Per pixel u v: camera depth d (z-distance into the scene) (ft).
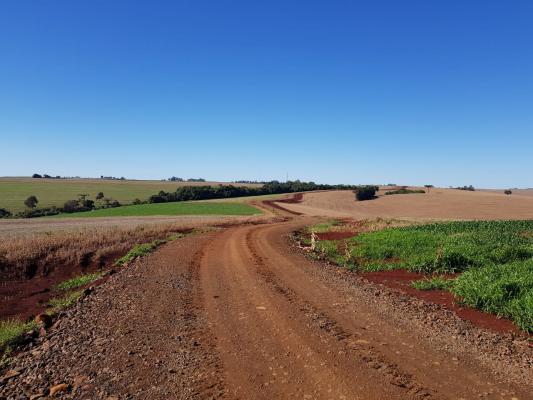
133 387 18.51
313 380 18.53
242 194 366.63
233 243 78.48
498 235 61.00
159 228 111.14
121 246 77.10
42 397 18.01
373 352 21.70
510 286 30.89
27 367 21.45
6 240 79.87
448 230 73.10
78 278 52.42
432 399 16.60
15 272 58.08
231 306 31.94
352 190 379.14
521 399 16.55
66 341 25.00
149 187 415.44
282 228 121.70
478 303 30.27
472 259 45.44
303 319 27.86
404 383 18.03
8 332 26.96
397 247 58.03
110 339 24.98
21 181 465.06
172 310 31.17
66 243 75.82
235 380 18.85
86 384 19.01
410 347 22.39
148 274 46.52
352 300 33.17
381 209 261.85
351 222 142.31
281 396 17.21
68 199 315.58
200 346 23.36
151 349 23.07
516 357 20.95
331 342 23.30
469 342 23.17
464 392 17.16
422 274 44.68
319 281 41.16
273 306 31.45
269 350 22.36
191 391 17.94
